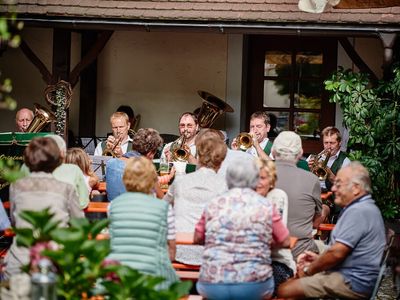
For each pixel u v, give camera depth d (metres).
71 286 5.29
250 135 10.77
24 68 14.33
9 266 6.81
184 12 11.68
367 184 7.14
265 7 11.67
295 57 13.90
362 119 11.63
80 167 8.85
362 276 7.07
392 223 11.65
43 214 5.44
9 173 5.52
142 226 6.59
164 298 5.21
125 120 11.09
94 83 14.16
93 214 8.50
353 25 11.37
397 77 11.42
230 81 13.98
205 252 6.65
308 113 13.91
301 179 7.95
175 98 14.15
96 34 13.98
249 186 6.73
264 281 6.59
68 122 13.20
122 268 5.36
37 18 11.85
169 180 9.59
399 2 10.07
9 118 14.34
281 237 6.75
